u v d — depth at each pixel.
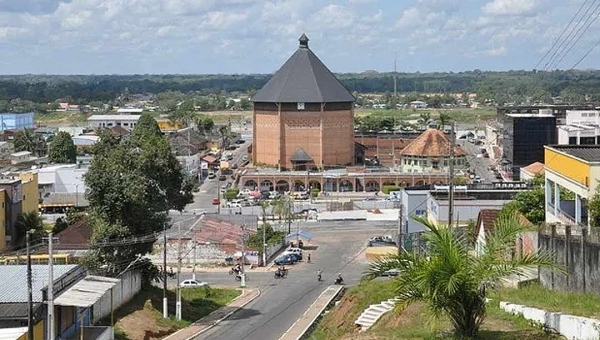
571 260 46.59
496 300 43.25
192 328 72.81
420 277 32.84
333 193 195.00
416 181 196.00
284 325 73.94
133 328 66.88
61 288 54.56
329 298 86.88
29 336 46.78
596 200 56.03
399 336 36.47
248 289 96.44
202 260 115.06
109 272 72.31
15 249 102.50
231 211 157.62
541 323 36.50
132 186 75.81
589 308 39.00
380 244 125.31
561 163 67.69
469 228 74.31
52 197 153.75
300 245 128.00
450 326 37.03
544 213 81.62
